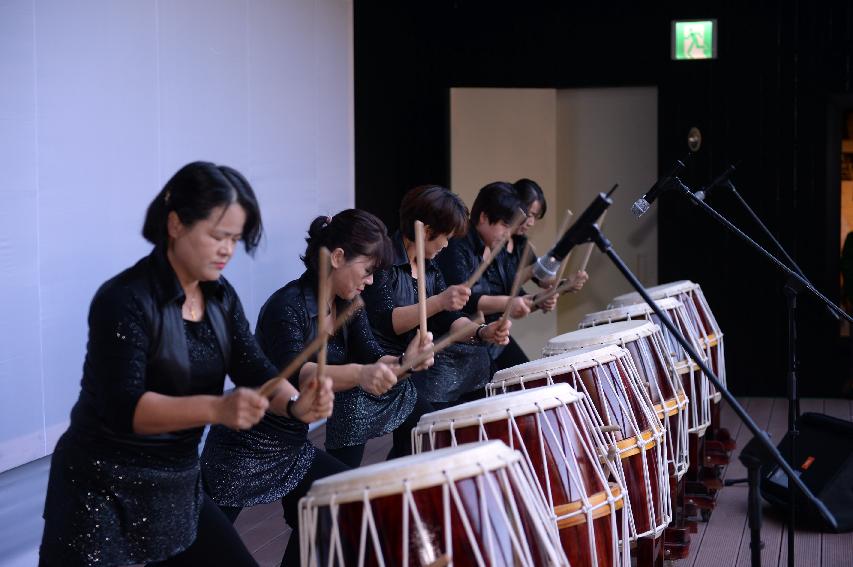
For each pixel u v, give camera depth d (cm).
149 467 206
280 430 256
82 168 359
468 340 362
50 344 343
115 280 202
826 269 666
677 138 677
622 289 695
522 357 447
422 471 189
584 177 700
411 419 346
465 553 185
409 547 186
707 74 672
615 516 253
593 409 278
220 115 455
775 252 671
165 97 410
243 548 227
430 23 695
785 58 663
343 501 191
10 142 324
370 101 652
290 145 529
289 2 527
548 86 690
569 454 244
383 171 673
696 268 680
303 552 200
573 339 343
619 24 679
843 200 671
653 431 308
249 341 222
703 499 412
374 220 267
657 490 306
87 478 204
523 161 687
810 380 675
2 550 331
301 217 542
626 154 694
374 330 324
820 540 393
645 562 306
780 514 426
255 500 255
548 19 685
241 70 475
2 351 322
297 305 265
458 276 394
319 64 567
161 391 205
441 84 698
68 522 205
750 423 234
